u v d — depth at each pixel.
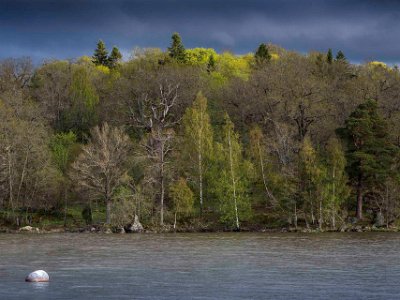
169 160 105.31
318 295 36.69
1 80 138.38
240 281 41.84
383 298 35.81
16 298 35.91
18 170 105.38
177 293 37.44
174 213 101.06
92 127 132.00
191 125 106.75
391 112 115.19
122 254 59.94
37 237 83.75
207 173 104.94
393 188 94.94
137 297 36.22
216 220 101.69
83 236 85.88
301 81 118.69
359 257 56.34
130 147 109.19
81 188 101.31
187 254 59.88
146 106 125.94
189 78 137.88
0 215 103.88
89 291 38.09
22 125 105.38
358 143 97.62
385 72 132.00
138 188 98.62
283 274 45.16
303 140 102.94
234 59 182.88
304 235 85.62
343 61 157.38
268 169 104.19
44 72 155.62
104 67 175.38
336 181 94.94
